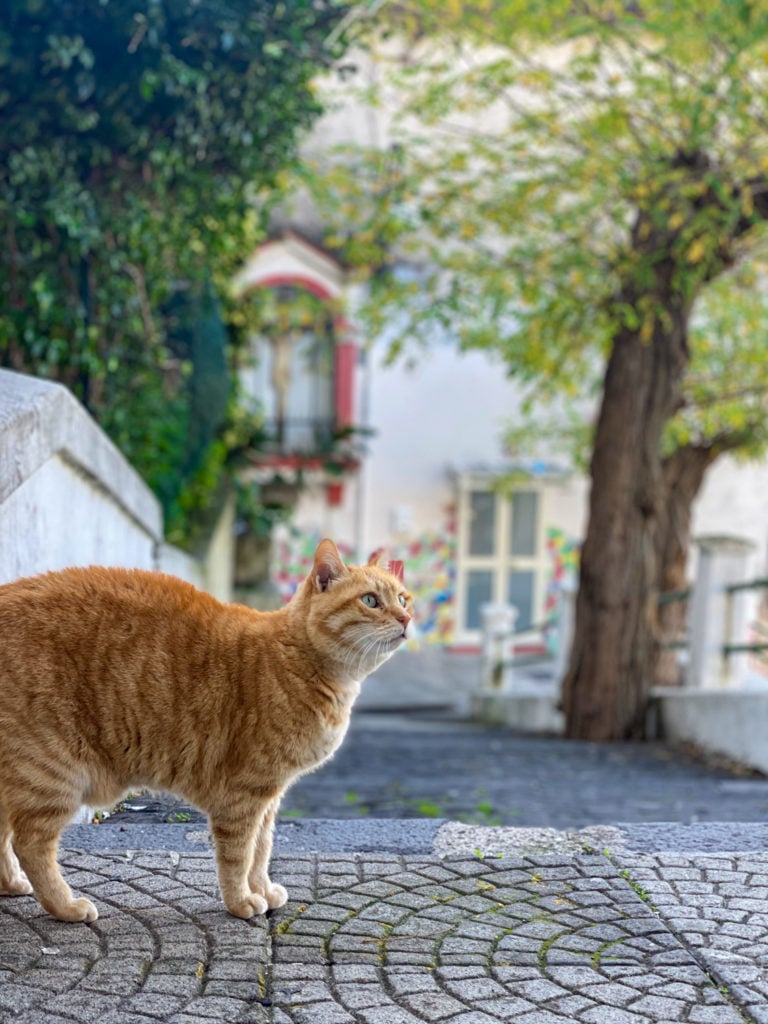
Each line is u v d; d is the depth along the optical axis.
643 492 9.98
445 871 3.34
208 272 9.56
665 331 9.64
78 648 2.79
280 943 2.80
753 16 7.41
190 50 7.57
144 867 3.27
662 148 9.02
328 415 16.94
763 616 15.89
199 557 10.67
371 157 10.34
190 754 2.87
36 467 4.03
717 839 3.78
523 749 9.29
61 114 7.28
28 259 7.69
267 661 2.94
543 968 2.67
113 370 8.32
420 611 17.23
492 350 12.50
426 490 17.16
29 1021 2.32
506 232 9.82
